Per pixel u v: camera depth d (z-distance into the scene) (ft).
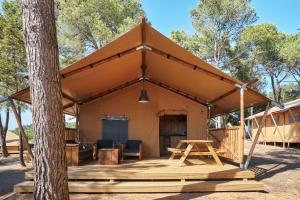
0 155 56.39
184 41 84.94
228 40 81.51
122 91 39.37
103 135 38.81
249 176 24.39
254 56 85.61
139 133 38.93
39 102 14.47
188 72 29.84
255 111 106.11
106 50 23.81
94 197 21.21
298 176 29.25
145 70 34.99
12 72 42.55
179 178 23.93
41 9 14.58
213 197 21.25
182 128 45.52
